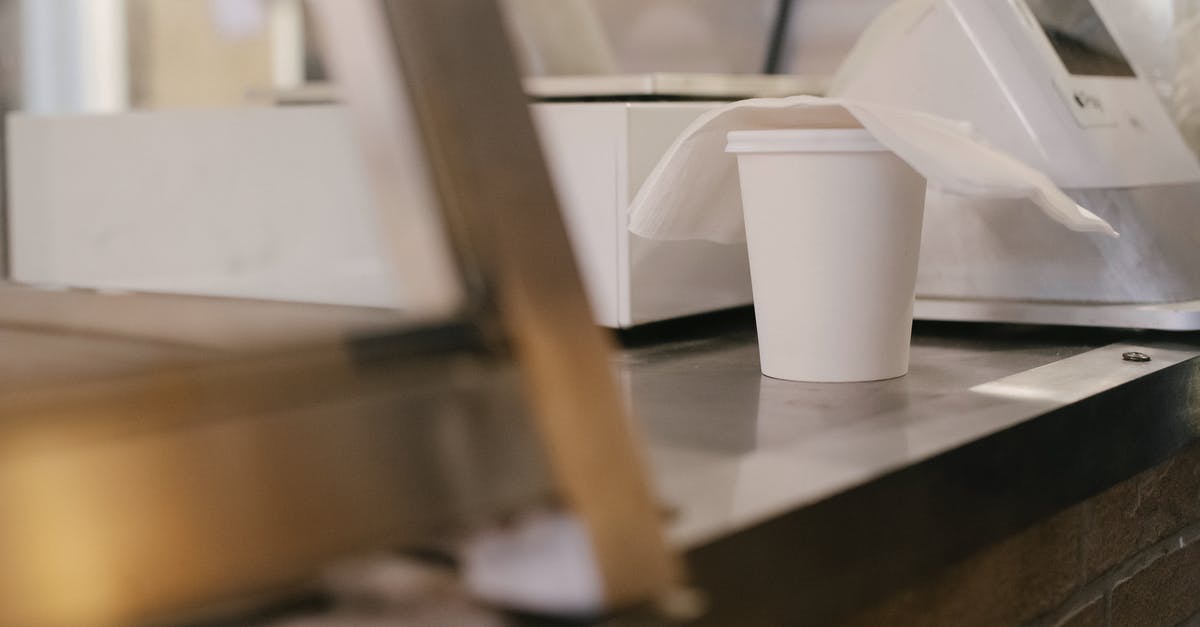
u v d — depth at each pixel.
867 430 0.80
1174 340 1.23
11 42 2.05
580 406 0.52
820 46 2.46
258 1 2.27
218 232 1.53
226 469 0.44
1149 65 1.77
